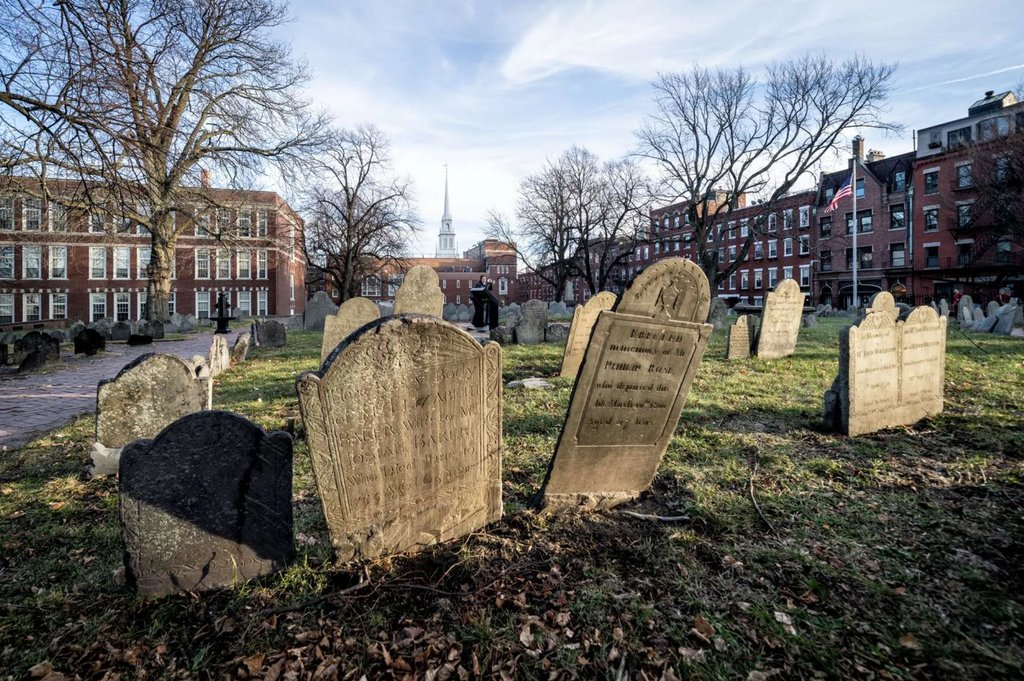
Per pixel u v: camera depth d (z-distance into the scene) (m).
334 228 42.34
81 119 10.01
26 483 4.57
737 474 4.30
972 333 15.33
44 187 13.34
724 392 7.39
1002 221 31.20
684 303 3.83
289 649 2.37
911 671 2.14
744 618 2.48
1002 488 3.87
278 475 2.93
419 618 2.56
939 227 38.06
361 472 2.95
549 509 3.69
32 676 2.24
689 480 4.21
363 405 2.91
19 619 2.61
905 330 5.58
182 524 2.79
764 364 9.77
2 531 3.59
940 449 4.80
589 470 3.82
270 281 47.38
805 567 2.89
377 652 2.33
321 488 2.84
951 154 36.97
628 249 54.75
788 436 5.29
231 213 26.59
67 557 3.22
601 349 3.54
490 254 96.88
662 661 2.24
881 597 2.61
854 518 3.47
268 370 10.96
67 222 16.55
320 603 2.68
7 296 40.94
